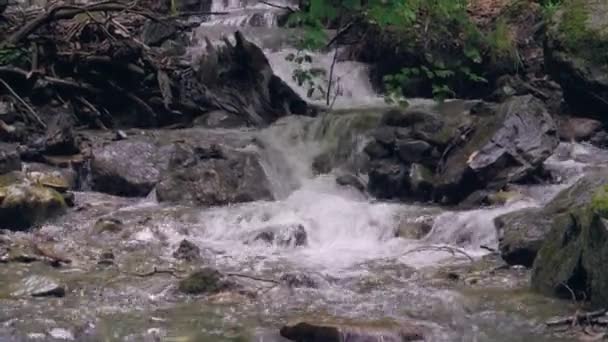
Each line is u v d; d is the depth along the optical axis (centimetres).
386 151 1034
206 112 1240
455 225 873
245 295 698
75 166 1030
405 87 1406
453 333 620
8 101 1115
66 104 1165
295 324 613
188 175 990
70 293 707
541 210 820
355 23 1423
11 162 973
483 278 750
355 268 784
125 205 966
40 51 1182
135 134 1120
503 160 967
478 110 1117
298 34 1527
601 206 663
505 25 1427
